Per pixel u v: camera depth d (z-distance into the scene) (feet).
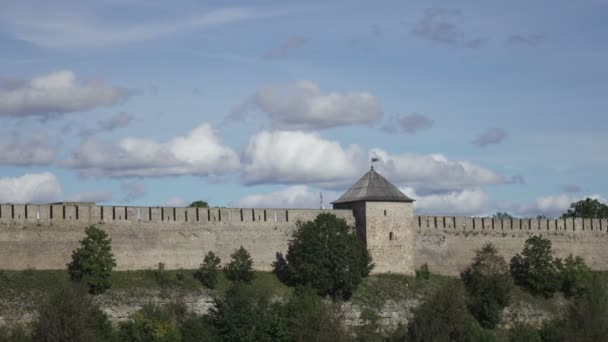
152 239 382.22
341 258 390.21
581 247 480.23
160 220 384.88
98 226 371.35
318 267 388.57
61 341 312.09
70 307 319.27
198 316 359.66
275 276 400.88
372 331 379.55
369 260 411.34
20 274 349.82
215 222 396.98
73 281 353.10
